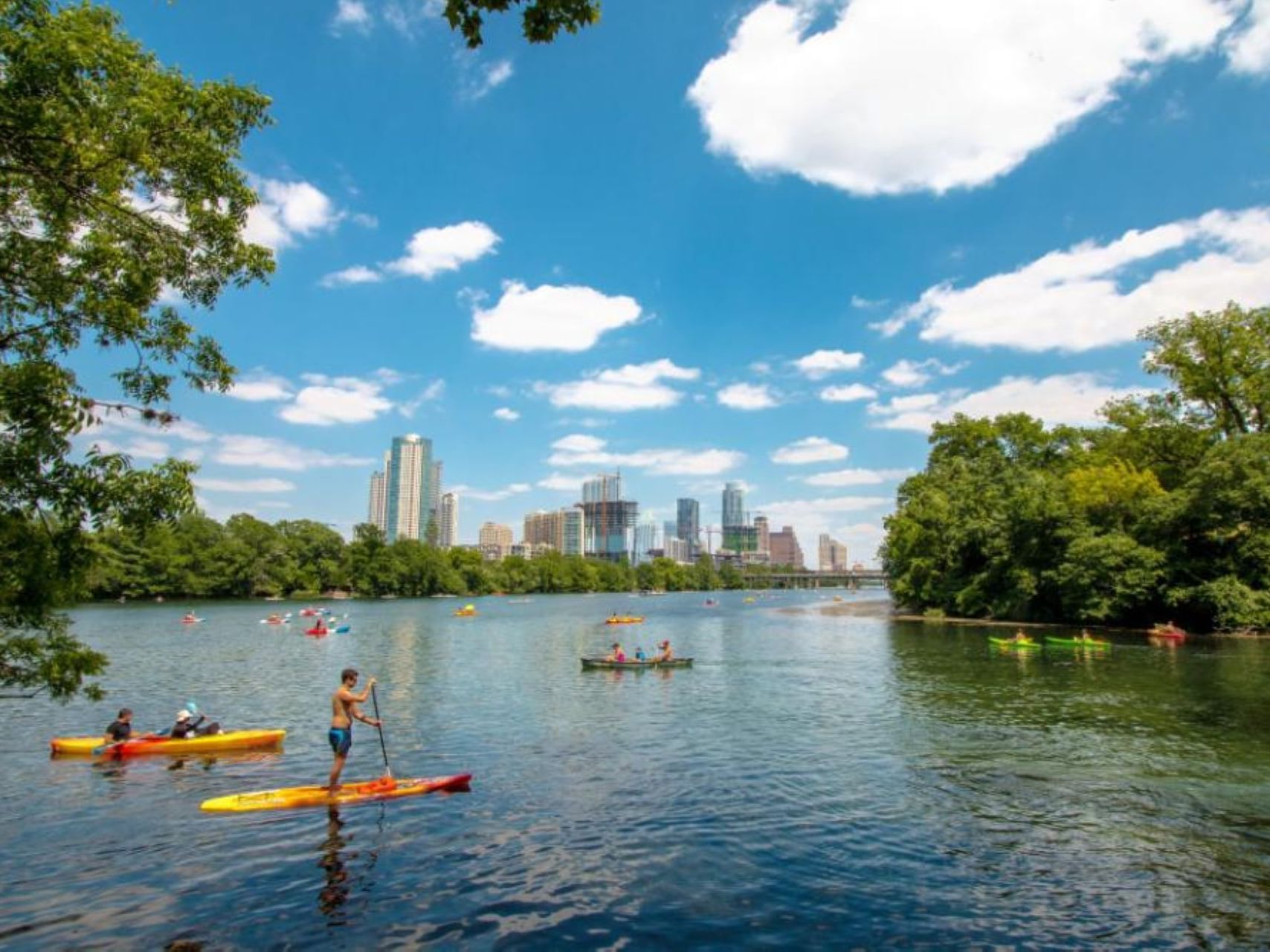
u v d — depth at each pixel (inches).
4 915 384.8
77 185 324.2
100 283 363.3
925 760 698.2
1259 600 1868.8
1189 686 1105.4
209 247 385.7
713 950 344.2
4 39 279.6
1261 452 1903.3
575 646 2006.6
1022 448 3176.7
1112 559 2108.8
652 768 677.9
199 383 401.4
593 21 287.7
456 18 281.4
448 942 353.7
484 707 1022.4
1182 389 2164.1
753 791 602.9
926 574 3115.2
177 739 775.1
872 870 437.7
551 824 522.0
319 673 1425.9
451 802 576.1
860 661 1562.5
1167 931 359.6
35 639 341.7
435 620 3201.3
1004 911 382.6
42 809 573.0
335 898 402.6
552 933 361.1
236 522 5137.8
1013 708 960.9
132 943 354.0
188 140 341.1
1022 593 2493.8
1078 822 517.7
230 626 2719.0
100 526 320.2
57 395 309.6
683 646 1967.3
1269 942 348.2
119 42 325.4
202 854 470.6
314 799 577.3
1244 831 497.0
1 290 343.9
